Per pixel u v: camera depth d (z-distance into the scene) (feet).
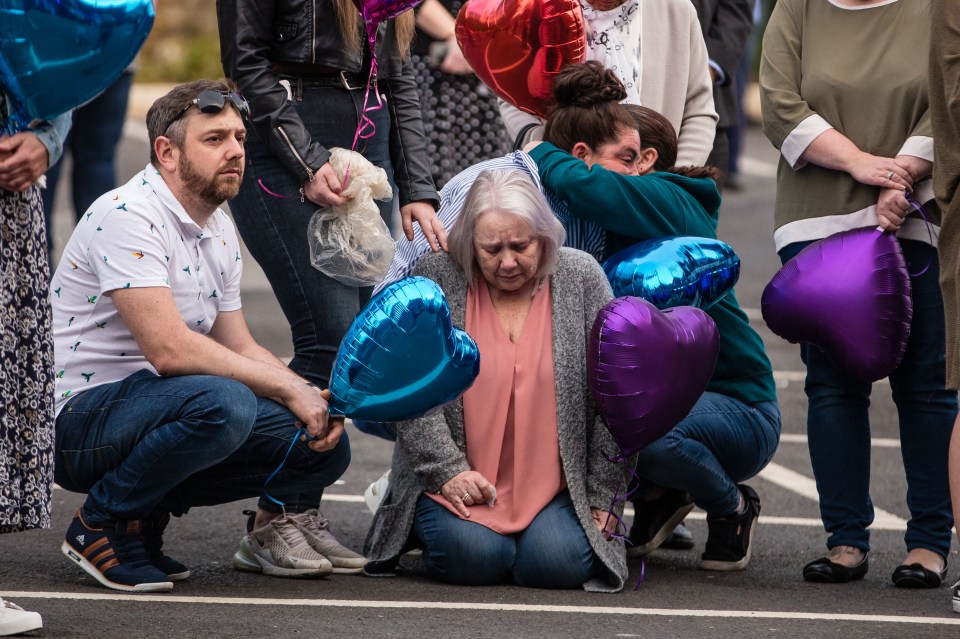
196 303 40.68
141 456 38.58
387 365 38.19
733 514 45.29
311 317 44.21
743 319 46.44
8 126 33.68
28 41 32.48
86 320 39.73
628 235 44.32
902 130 44.24
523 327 42.11
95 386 39.73
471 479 41.29
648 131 45.29
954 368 40.11
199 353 39.06
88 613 36.37
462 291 42.16
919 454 44.60
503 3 46.24
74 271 39.83
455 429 41.96
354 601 38.96
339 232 42.88
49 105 33.55
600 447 41.83
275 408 40.40
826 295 43.37
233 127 39.45
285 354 80.33
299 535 42.68
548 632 36.06
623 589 41.83
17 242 33.47
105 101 79.51
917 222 44.32
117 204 39.17
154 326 38.81
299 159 42.45
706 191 45.73
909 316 43.39
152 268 38.99
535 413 41.75
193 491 41.29
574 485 41.55
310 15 43.09
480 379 41.81
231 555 45.32
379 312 38.22
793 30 46.44
